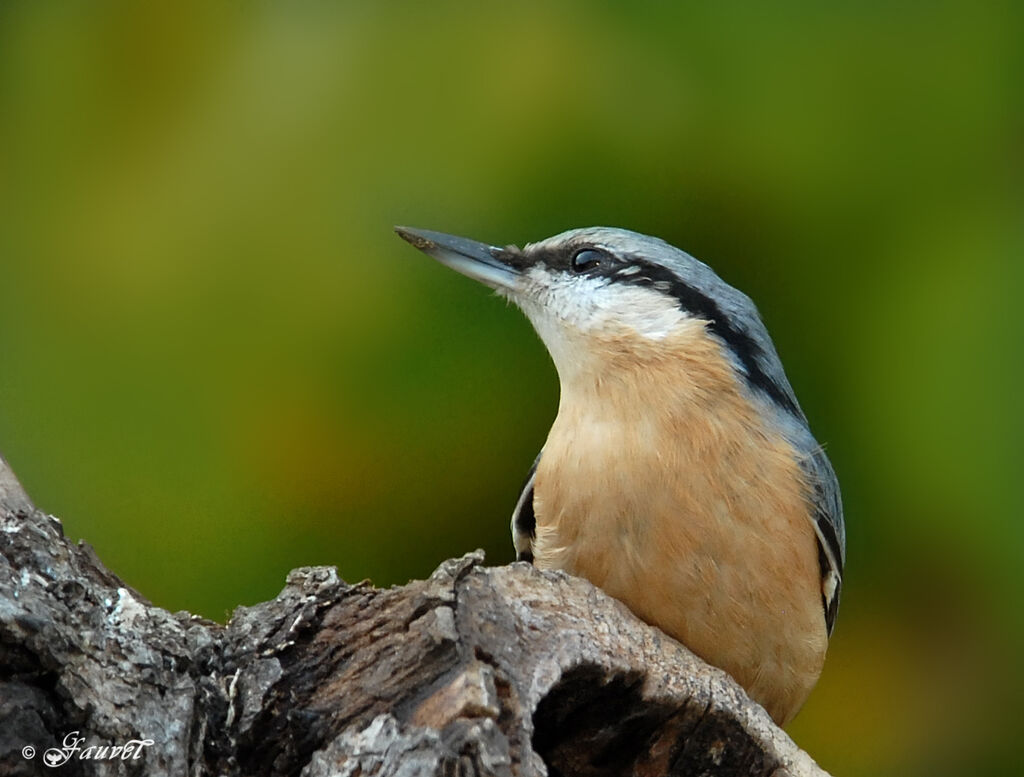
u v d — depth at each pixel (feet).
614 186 24.23
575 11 24.08
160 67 24.54
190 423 23.62
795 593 24.17
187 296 23.59
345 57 24.04
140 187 24.04
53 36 24.79
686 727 20.71
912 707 25.90
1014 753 25.55
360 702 17.88
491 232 25.22
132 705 17.22
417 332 24.43
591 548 24.29
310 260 23.77
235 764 17.70
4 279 23.95
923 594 25.45
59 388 23.52
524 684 18.67
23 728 16.65
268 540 24.13
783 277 24.36
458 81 23.95
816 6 23.34
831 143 23.45
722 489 23.94
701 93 23.65
